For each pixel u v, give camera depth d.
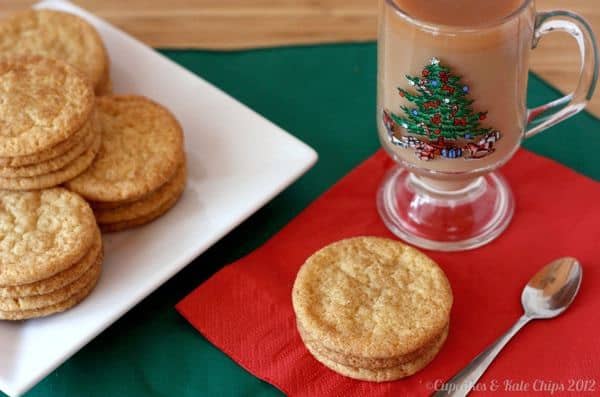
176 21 0.78
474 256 0.61
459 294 0.59
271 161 0.65
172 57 0.75
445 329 0.57
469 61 0.55
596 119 0.69
